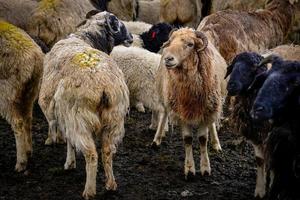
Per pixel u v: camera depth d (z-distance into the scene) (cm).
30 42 859
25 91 852
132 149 970
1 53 826
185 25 1525
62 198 780
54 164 899
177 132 1059
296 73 623
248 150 962
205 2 1529
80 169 880
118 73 760
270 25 1188
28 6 1303
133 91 1037
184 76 805
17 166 863
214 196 794
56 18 1184
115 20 952
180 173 873
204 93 812
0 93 837
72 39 851
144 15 1675
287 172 642
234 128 789
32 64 841
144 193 799
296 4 1284
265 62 673
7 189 809
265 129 741
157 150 970
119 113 750
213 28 1081
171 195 795
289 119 630
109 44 947
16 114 847
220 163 910
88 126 730
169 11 1515
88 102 723
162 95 893
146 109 1180
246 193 806
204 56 803
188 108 820
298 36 1303
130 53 1038
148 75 1020
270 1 1294
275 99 615
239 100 765
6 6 1273
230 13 1134
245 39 1115
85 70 735
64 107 739
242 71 740
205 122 841
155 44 1238
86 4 1260
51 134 970
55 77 775
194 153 958
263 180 775
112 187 779
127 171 877
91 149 736
